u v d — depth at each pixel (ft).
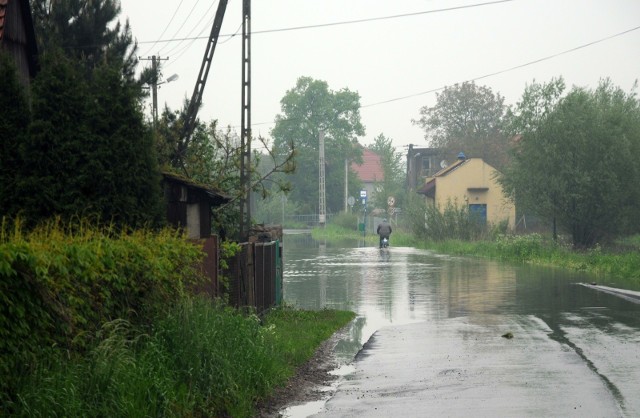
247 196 82.12
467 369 49.42
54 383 28.63
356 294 97.50
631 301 86.48
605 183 159.94
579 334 63.00
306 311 76.69
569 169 161.38
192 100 84.69
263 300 70.74
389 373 49.08
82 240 36.22
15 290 28.43
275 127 417.08
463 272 129.90
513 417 36.91
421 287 105.09
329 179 416.67
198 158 84.58
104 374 30.91
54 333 30.60
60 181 46.70
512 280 113.39
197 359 37.55
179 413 33.86
